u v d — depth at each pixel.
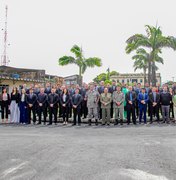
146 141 7.36
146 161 5.02
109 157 5.36
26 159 5.24
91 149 6.20
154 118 14.28
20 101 13.26
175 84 13.95
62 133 9.22
